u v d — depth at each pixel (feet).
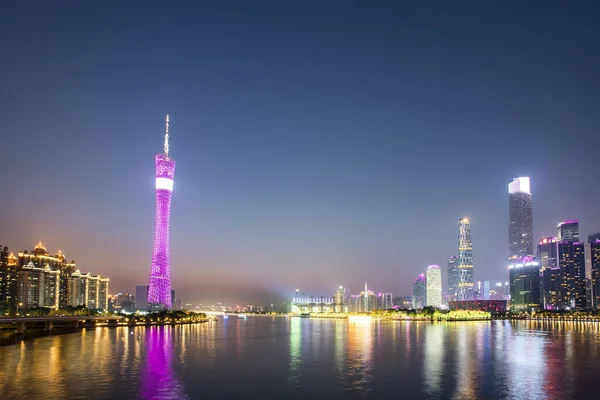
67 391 445.78
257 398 427.74
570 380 506.48
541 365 605.31
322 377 519.60
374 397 432.66
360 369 572.51
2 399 416.46
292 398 428.15
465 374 539.70
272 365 602.44
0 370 549.54
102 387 462.19
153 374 530.27
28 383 477.77
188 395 436.35
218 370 561.43
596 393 449.48
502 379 510.58
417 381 499.10
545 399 427.74
